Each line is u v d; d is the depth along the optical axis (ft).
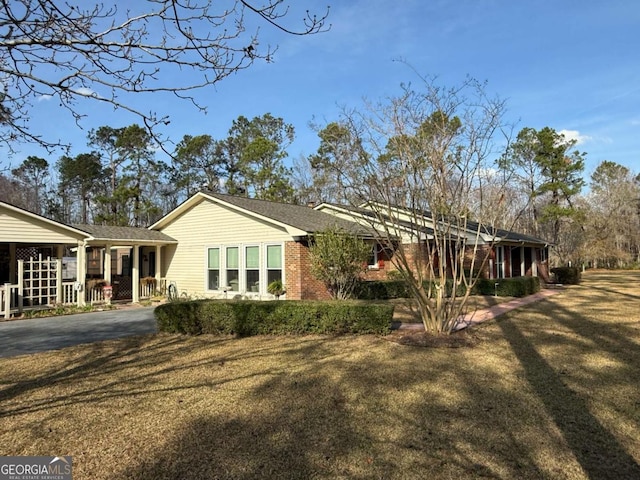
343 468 11.07
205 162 103.30
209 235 55.57
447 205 27.91
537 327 31.04
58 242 49.78
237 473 10.89
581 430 13.19
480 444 12.32
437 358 22.07
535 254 83.61
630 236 144.56
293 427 13.69
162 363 22.34
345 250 42.34
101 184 119.65
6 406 16.19
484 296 53.93
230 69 12.36
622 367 20.04
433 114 28.71
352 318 28.32
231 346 26.04
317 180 102.22
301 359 22.30
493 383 17.84
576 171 112.27
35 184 109.50
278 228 48.42
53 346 27.99
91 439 13.08
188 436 13.15
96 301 53.62
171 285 58.49
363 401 15.90
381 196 30.17
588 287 68.90
